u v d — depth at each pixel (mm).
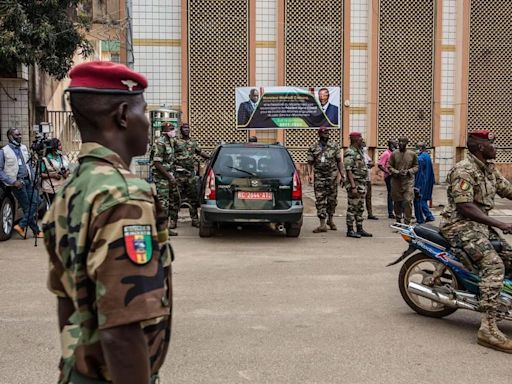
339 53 18172
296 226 9906
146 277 1575
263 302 5934
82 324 1633
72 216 1641
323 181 10758
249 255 8430
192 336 4863
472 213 4762
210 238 9938
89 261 1575
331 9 18031
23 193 9414
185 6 17406
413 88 18531
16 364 4254
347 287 6617
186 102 17703
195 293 6254
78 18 14289
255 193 9273
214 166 9398
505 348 4613
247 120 18000
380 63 18359
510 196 5109
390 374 4129
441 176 18781
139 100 1819
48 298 6020
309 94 18062
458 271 5121
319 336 4926
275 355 4461
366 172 10336
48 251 1803
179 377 4016
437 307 5523
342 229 11297
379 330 5121
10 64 13461
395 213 11727
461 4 18172
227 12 17766
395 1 18188
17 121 14383
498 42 18500
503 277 4746
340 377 4059
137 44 17578
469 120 18656
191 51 17797
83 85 1738
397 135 18641
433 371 4199
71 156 15148
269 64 18016
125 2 17422
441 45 18375
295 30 18016
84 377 1675
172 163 10141
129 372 1538
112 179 1646
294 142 18312
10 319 5305
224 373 4098
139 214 1612
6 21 11742
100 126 1753
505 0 18391
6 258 8047
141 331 1571
